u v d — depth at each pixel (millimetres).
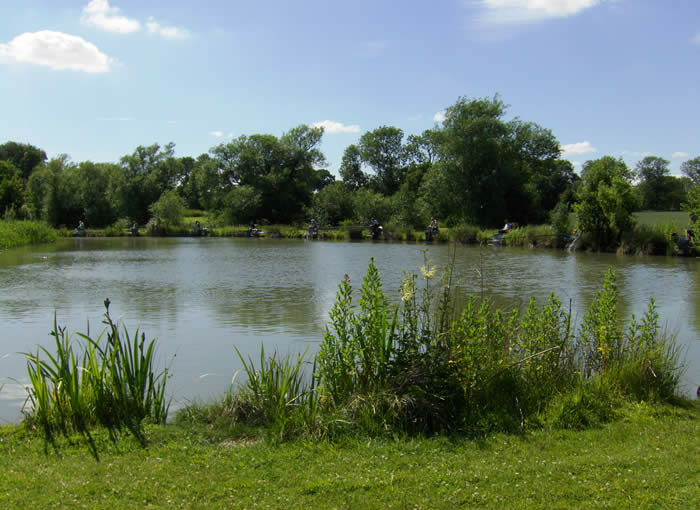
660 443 5164
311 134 74875
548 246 35688
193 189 92562
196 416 5910
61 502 3990
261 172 73375
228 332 10570
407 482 4344
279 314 12375
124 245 39656
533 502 4004
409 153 87312
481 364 6230
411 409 5543
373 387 5859
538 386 6316
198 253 31703
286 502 4020
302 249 35656
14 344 9641
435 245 40281
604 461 4711
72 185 59844
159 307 13266
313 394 6207
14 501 3992
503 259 27000
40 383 5566
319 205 62125
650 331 7258
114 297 14828
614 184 31344
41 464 4672
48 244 40469
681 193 86188
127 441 5172
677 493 4109
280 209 72625
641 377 6676
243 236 55031
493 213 54062
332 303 13836
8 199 57750
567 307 13070
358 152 92500
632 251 29969
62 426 5449
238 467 4633
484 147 52625
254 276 19891
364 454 4910
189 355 8914
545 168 69375
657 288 16594
